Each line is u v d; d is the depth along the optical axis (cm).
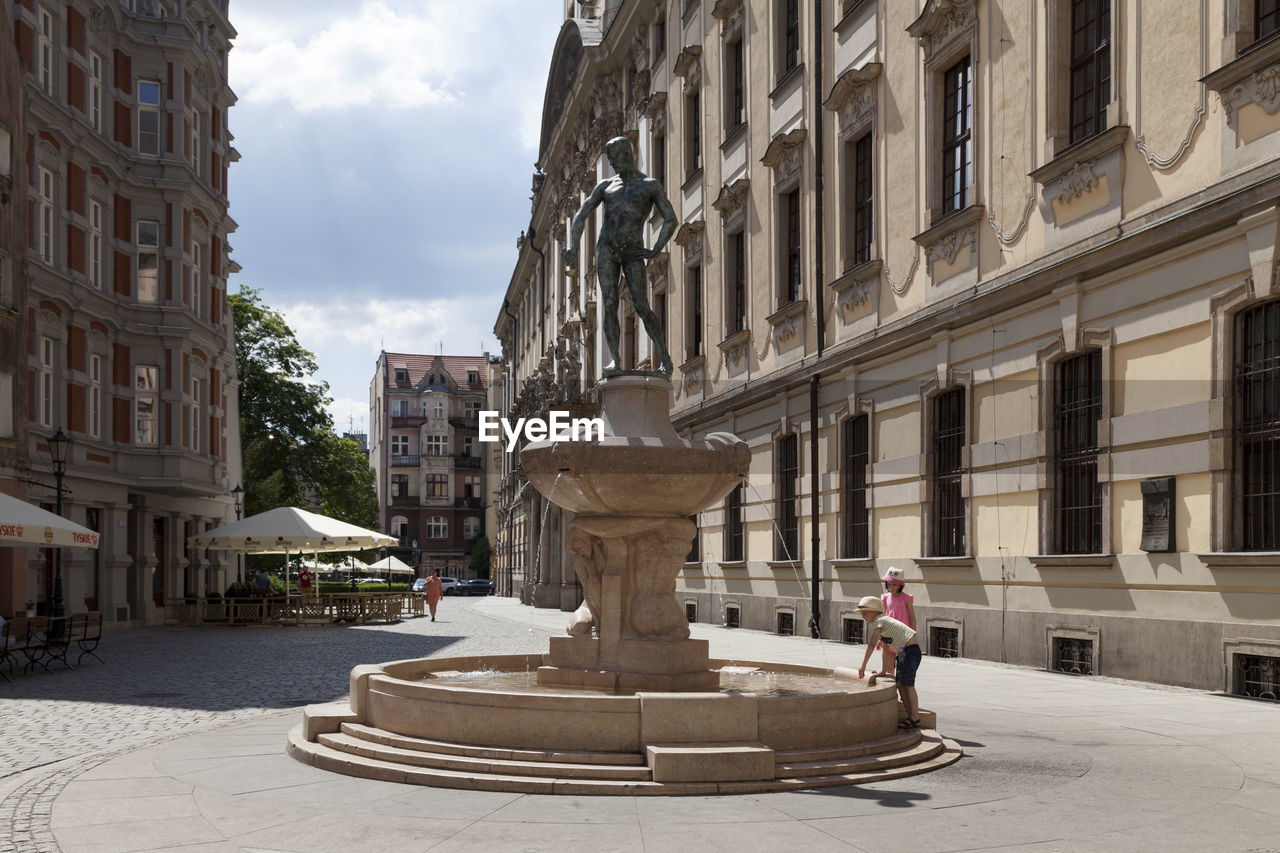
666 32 3384
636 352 3634
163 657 2080
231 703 1354
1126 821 670
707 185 3008
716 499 962
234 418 4328
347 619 3453
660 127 3453
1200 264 1316
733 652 1906
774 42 2575
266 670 1808
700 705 793
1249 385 1269
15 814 694
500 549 7662
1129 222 1423
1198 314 1316
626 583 970
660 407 1011
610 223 1042
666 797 730
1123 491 1437
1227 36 1274
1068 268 1520
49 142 2791
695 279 3156
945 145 1905
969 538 1770
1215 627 1276
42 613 2567
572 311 4694
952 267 1836
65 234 2858
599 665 959
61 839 629
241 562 4566
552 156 5156
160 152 3281
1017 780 794
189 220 3366
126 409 3173
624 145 1055
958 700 1238
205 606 3338
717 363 2923
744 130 2759
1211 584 1283
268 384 5397
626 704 794
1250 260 1236
